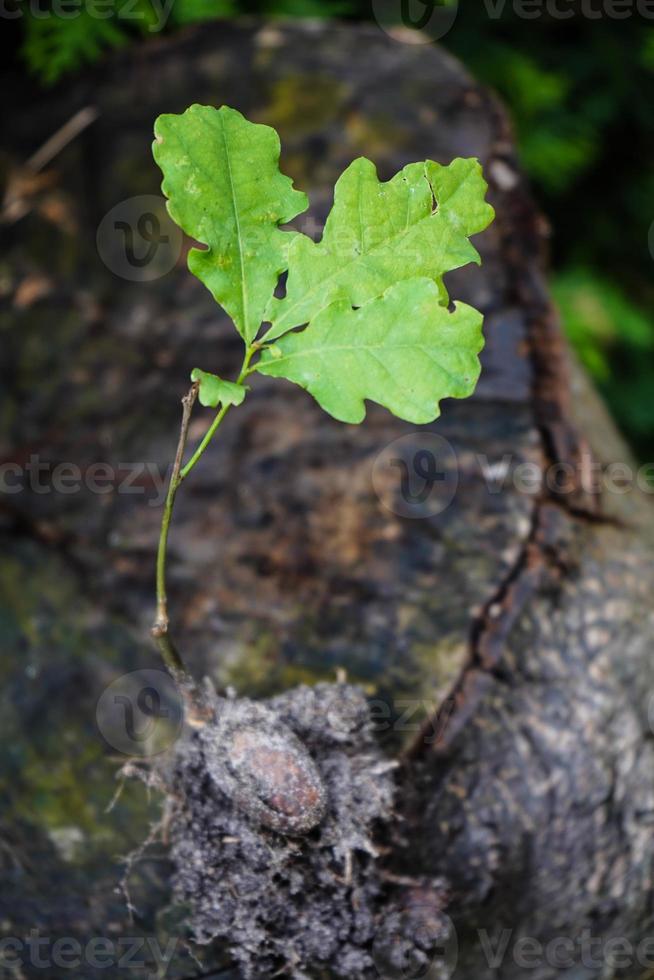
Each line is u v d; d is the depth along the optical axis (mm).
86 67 911
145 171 852
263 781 650
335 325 620
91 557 767
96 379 800
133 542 767
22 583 764
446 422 772
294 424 779
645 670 738
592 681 729
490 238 794
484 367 778
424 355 617
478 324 617
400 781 701
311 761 656
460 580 742
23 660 748
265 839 665
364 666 729
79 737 732
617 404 1248
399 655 730
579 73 1184
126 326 809
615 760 725
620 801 723
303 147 826
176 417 788
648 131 1274
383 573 747
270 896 672
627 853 721
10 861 708
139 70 897
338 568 750
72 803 718
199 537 763
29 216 856
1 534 776
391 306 619
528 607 736
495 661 728
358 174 620
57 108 896
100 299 823
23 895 701
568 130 1177
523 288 791
